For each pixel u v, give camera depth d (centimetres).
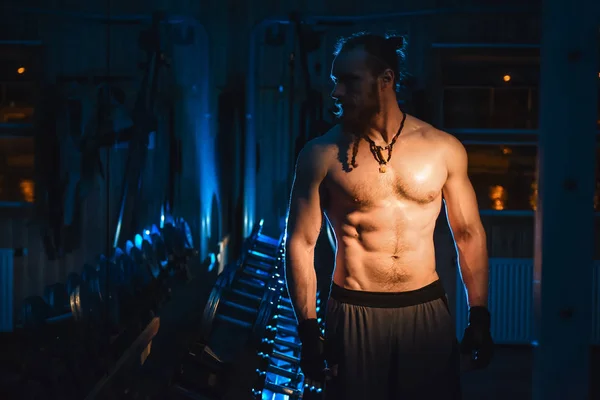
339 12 486
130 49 495
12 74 477
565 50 211
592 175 213
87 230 479
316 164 201
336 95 194
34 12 474
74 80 470
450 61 481
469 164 500
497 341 498
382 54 192
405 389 202
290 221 205
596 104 212
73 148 471
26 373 282
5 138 484
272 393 304
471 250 206
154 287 387
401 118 201
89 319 291
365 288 203
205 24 506
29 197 486
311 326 200
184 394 299
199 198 525
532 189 498
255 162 514
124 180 438
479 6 471
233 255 527
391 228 200
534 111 490
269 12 503
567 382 217
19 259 484
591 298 215
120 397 315
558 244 215
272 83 514
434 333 203
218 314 344
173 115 504
